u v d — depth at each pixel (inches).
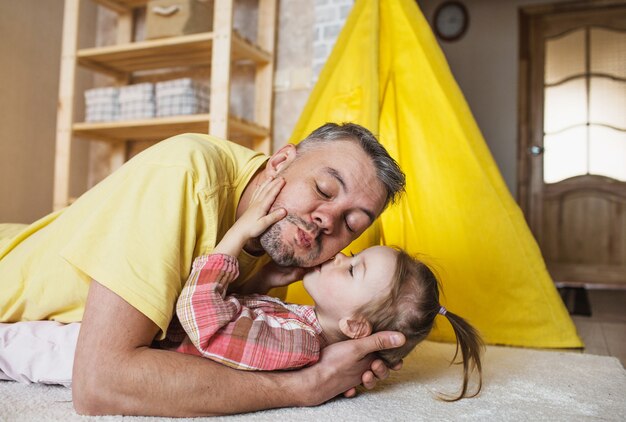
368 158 41.9
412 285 43.6
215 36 111.7
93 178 153.0
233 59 126.7
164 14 119.2
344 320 41.5
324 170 40.8
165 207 37.0
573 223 193.6
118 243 35.2
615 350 76.9
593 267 191.3
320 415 38.5
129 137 140.0
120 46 122.8
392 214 80.7
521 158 194.1
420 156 82.7
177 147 39.9
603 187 190.9
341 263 43.7
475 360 46.3
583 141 193.2
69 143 125.0
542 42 196.9
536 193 195.8
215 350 36.5
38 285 42.5
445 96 82.6
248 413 37.9
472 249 79.9
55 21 141.1
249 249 43.9
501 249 79.0
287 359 38.1
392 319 42.8
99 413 34.0
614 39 191.6
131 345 33.7
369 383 43.1
